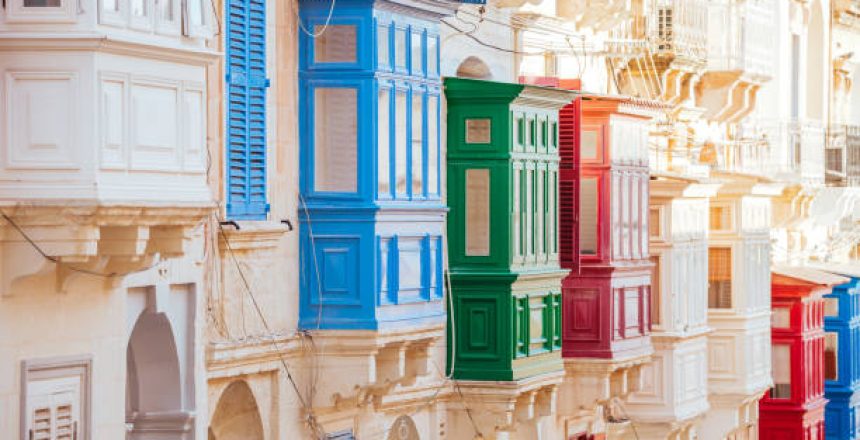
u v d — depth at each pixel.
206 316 27.52
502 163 33.94
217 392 27.91
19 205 22.52
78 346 24.28
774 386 51.47
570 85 38.03
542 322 35.47
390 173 30.38
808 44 59.00
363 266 29.91
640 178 39.34
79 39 22.58
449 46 34.56
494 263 34.03
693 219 43.25
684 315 42.56
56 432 24.02
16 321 23.36
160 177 23.77
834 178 58.06
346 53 29.88
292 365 29.75
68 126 22.67
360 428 31.92
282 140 29.48
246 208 28.52
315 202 29.89
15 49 22.66
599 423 40.62
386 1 30.03
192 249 26.75
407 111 30.89
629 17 41.75
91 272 23.92
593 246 37.75
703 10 45.75
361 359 29.98
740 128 51.50
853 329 57.00
